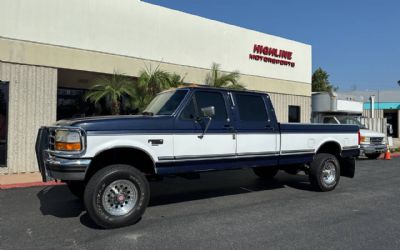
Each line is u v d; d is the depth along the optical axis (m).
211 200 7.73
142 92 12.93
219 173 11.16
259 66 18.02
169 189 8.88
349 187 9.35
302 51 20.12
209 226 5.85
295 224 5.96
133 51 13.66
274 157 7.82
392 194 8.46
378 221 6.16
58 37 12.01
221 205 7.29
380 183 10.01
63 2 12.09
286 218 6.33
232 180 10.13
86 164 5.57
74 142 5.57
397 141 30.92
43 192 8.53
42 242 5.14
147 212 6.73
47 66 11.79
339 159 9.41
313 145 8.47
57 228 5.79
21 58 11.31
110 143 5.74
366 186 9.52
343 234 5.45
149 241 5.15
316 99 23.20
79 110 16.25
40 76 11.66
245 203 7.46
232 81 15.16
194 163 6.66
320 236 5.36
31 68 11.50
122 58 13.39
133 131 5.98
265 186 9.32
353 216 6.48
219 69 16.28
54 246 4.98
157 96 7.72
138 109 12.99
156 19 14.30
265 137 7.62
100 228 5.77
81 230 5.68
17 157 11.26
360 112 25.00
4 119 11.27
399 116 39.06
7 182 9.65
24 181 9.80
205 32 15.86
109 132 5.78
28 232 5.59
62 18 12.08
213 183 9.68
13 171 11.19
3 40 11.01
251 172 11.40
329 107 22.50
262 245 4.98
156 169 6.25
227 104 7.19
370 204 7.42
